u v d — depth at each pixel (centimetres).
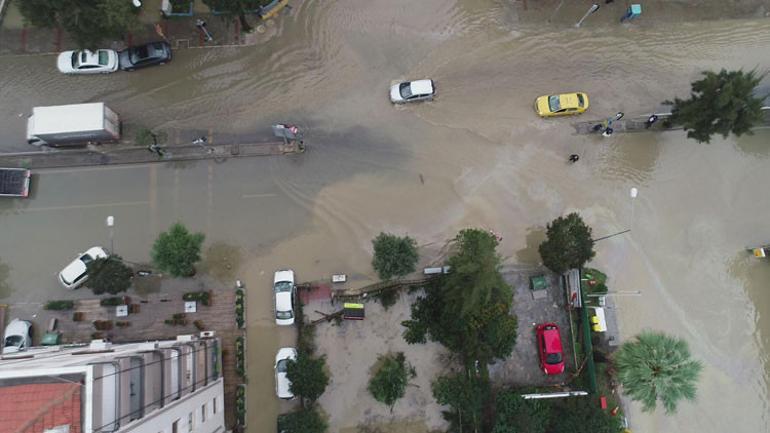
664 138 3938
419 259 3709
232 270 3647
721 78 3331
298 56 3916
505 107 3934
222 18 3775
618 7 4066
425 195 3809
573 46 4019
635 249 3794
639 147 3919
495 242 3331
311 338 3572
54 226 3650
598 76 3988
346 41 3950
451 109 3919
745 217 3866
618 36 4038
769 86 3978
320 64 3916
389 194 3800
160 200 3712
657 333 3688
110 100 3812
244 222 3716
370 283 3672
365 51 3950
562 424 3222
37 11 3238
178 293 3591
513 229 3784
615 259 3775
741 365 3691
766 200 3891
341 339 3594
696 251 3812
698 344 3703
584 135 3919
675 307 3744
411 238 3684
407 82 3841
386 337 3606
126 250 3638
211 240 3678
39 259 3609
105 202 3694
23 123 3750
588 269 3719
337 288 3650
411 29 3997
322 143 3831
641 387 3450
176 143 3772
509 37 4022
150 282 3594
